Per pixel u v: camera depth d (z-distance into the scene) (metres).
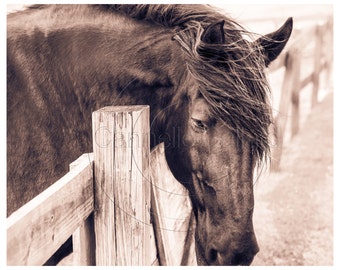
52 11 1.90
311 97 5.62
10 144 1.79
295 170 4.05
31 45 1.83
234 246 1.46
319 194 3.64
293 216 3.37
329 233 3.15
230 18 1.79
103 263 1.23
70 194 1.04
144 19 1.80
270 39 1.61
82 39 1.81
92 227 1.23
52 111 1.80
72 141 1.81
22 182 1.79
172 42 1.70
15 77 1.80
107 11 1.85
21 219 0.84
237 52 1.48
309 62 6.64
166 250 2.08
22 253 0.85
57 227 0.98
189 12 1.75
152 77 1.71
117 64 1.76
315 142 4.66
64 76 1.80
